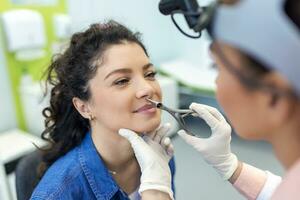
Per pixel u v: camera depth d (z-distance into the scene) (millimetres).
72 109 866
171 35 3510
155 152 754
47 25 2236
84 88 778
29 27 2092
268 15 307
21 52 2113
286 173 407
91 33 777
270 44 308
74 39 804
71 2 2344
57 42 2270
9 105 2211
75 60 779
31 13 2105
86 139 877
